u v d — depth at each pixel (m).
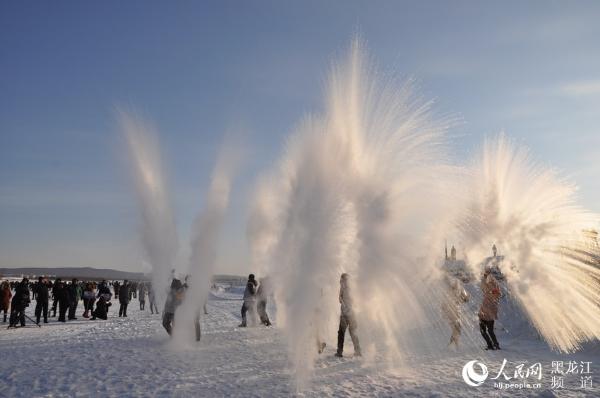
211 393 6.87
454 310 10.00
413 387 7.12
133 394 6.84
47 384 7.50
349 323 9.65
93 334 14.46
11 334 14.59
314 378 7.76
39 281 18.67
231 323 17.81
